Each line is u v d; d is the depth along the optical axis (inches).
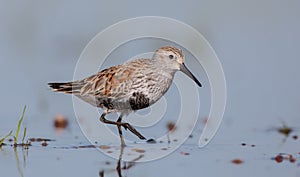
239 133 660.7
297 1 1176.2
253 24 1101.7
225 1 1146.0
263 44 1000.9
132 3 1131.3
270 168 527.5
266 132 664.4
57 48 998.4
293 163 543.2
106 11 1106.7
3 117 719.1
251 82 847.7
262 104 771.4
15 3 1115.9
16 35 1049.5
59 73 882.1
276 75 874.8
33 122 703.1
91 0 1144.8
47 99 783.7
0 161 549.6
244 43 1003.9
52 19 1090.1
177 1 1135.0
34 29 1067.9
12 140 626.5
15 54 971.3
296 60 928.3
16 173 516.1
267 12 1135.6
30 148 596.4
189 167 537.0
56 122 690.2
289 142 620.7
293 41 1013.8
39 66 913.5
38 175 511.8
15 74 878.4
